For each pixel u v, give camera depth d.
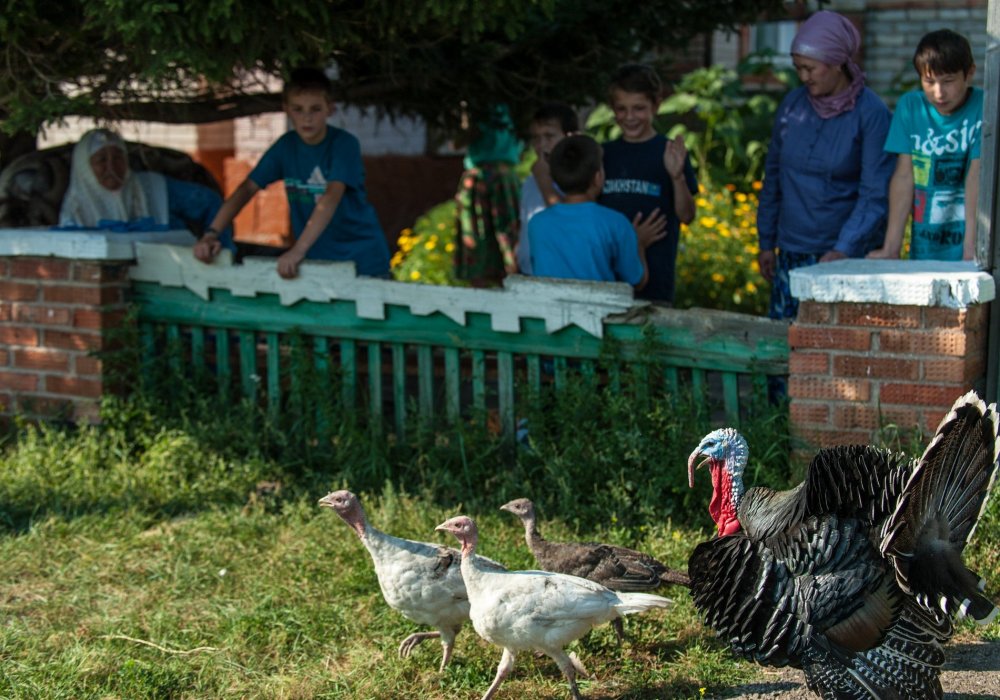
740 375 6.53
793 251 7.18
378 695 4.76
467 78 8.74
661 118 14.59
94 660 5.05
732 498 4.64
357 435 7.05
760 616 4.16
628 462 6.44
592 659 5.03
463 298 6.98
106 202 8.02
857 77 6.87
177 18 5.96
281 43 6.73
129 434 7.61
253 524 6.43
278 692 4.80
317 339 7.44
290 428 7.47
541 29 8.53
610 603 4.42
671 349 6.57
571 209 6.97
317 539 6.20
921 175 6.64
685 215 7.53
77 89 7.98
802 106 7.09
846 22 6.79
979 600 3.83
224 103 8.89
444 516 6.37
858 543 4.05
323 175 7.69
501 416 7.04
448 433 7.07
